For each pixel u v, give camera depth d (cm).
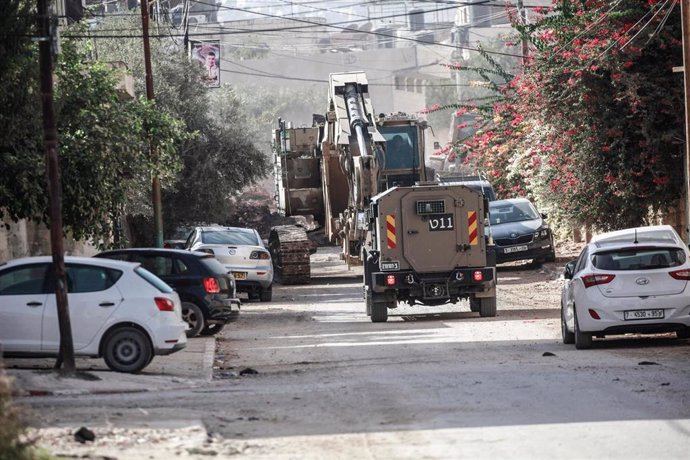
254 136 12388
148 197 11344
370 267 6506
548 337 5250
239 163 12069
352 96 8544
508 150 11669
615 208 8362
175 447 2541
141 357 4153
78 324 4150
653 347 4622
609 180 8094
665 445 2483
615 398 3167
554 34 8269
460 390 3434
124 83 8056
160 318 4175
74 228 5525
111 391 3650
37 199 5166
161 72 11594
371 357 4622
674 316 4500
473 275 6384
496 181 12594
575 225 8794
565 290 4906
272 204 18788
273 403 3284
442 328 5875
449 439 2625
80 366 4378
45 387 3650
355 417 2991
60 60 5550
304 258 9862
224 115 12325
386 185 9238
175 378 3978
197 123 11812
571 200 8512
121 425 2845
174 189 10981
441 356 4534
